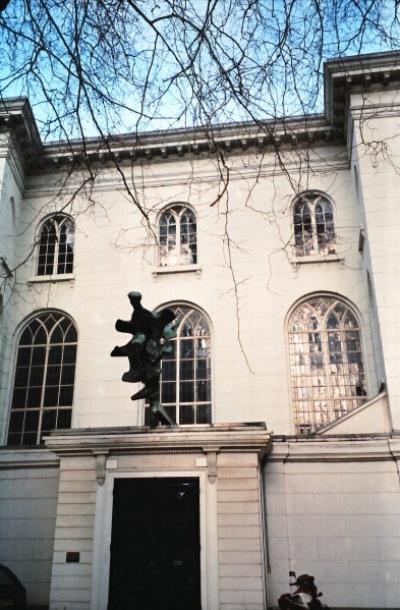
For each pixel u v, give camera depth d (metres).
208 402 21.81
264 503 18.14
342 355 21.91
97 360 22.70
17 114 20.77
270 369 21.64
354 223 23.39
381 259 20.45
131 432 16.16
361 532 17.81
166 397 22.11
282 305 22.58
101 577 14.89
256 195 24.22
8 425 22.44
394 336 19.50
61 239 25.16
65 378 22.91
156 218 24.77
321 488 18.39
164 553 15.30
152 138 24.64
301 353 22.11
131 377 16.52
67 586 14.95
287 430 20.73
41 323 23.84
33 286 24.20
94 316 23.41
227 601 14.43
